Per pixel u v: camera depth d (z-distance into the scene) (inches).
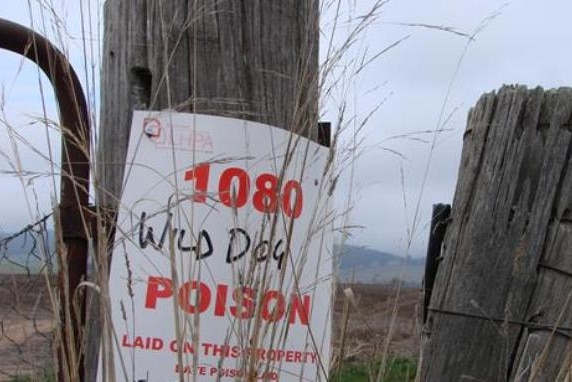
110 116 79.2
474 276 106.9
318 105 82.9
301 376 76.5
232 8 78.3
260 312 72.0
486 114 110.0
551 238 105.1
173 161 73.1
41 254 79.0
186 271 74.0
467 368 106.2
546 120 106.5
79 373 76.8
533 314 104.7
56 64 79.6
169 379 73.1
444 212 114.5
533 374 96.1
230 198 75.7
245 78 78.6
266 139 77.8
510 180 106.6
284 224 74.6
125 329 73.0
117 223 72.7
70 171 77.0
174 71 77.5
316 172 80.7
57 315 73.5
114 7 79.6
